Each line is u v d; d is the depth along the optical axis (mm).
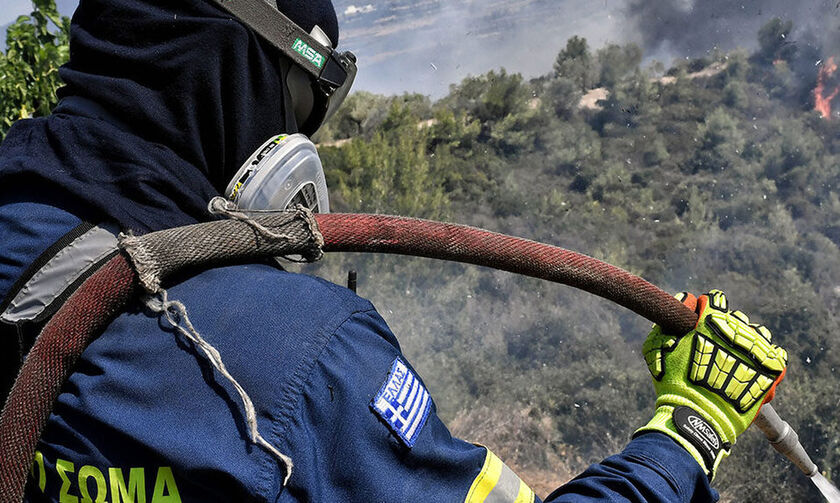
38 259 911
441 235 1132
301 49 1062
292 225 979
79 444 872
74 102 1021
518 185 23297
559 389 15500
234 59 1004
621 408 15164
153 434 836
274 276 916
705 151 25797
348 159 20891
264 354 851
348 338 887
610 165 25000
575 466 14805
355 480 857
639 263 21234
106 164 963
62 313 856
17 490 851
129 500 848
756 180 24297
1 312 912
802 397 14984
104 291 862
